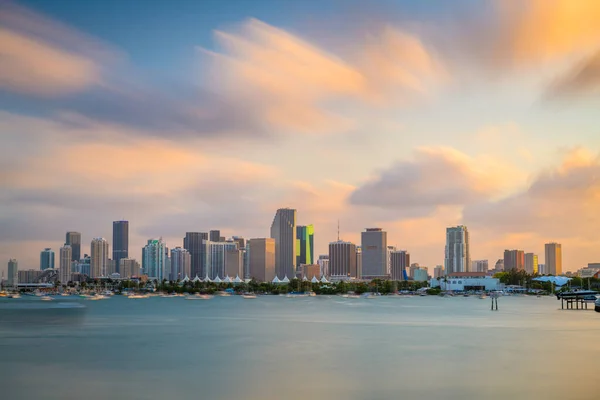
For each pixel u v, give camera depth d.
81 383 114.38
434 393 102.88
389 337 190.38
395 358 141.50
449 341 177.00
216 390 106.81
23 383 114.81
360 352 153.25
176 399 100.94
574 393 102.06
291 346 167.88
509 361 135.38
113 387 110.31
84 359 144.38
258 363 135.75
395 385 109.38
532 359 138.38
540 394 101.50
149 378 118.56
